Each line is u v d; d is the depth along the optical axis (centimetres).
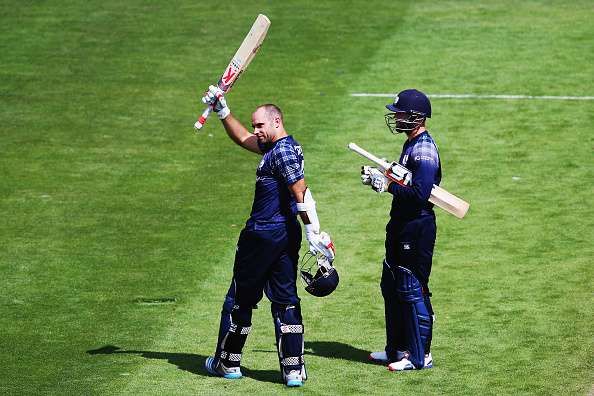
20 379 3116
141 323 3578
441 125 5669
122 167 5222
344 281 3978
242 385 3053
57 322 3600
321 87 6219
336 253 4250
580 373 3114
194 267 4088
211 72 6469
